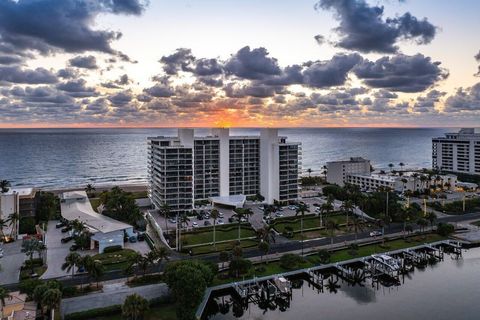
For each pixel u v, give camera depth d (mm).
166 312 96125
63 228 166125
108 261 128625
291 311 107625
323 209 175750
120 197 188375
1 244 148625
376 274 128750
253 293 112938
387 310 107000
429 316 103125
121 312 95000
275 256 137000
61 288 99500
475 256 148625
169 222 176250
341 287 123062
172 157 187875
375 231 167000
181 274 94000
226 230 162625
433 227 176500
